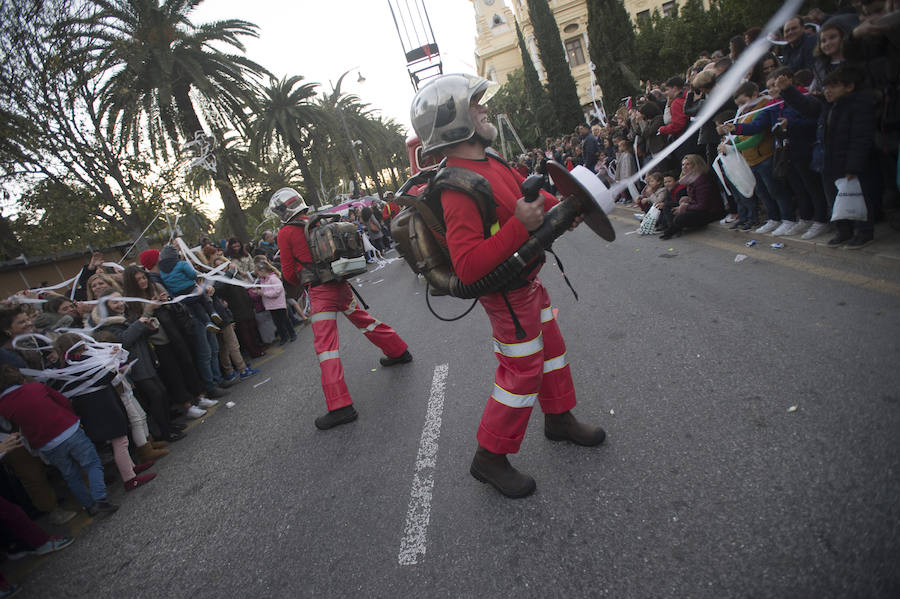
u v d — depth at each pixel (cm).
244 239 1639
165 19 1325
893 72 349
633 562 191
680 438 254
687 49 2133
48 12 959
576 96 2461
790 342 309
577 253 734
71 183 1048
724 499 207
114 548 325
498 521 237
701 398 282
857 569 162
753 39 522
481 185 199
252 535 290
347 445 364
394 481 298
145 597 264
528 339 233
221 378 618
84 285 584
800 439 226
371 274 1277
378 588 219
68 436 365
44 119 979
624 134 873
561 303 527
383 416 392
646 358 348
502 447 246
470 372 421
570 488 244
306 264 408
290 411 474
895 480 189
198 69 1384
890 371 251
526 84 3206
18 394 353
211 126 1551
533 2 2411
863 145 365
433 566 222
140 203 1119
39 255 1098
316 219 411
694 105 600
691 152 641
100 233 1104
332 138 2416
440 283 227
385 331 477
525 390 239
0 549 347
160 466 439
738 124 485
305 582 238
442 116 209
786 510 192
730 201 606
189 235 1264
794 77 455
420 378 444
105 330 448
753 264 465
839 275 379
